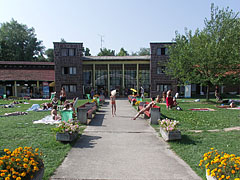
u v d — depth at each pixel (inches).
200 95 1321.4
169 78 1201.4
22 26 2416.3
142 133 316.2
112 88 1396.4
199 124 368.5
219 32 741.3
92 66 1343.5
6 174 123.9
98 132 323.0
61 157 207.6
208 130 325.7
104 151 230.5
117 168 184.1
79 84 1208.8
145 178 164.6
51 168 179.6
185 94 1190.3
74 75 1205.7
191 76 778.2
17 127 345.4
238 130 321.4
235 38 680.4
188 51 765.3
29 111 569.3
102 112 571.5
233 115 472.7
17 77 1272.1
